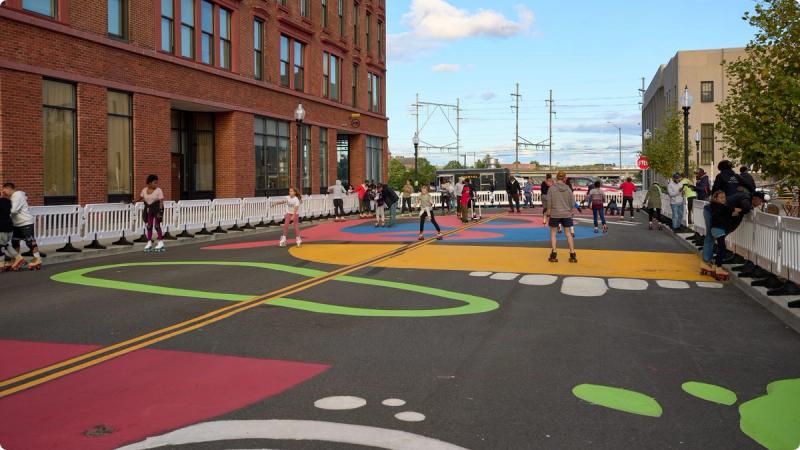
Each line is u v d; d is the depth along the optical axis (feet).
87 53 69.92
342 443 15.20
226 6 94.84
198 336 25.88
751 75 44.09
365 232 80.23
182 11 86.28
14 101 61.26
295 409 17.53
